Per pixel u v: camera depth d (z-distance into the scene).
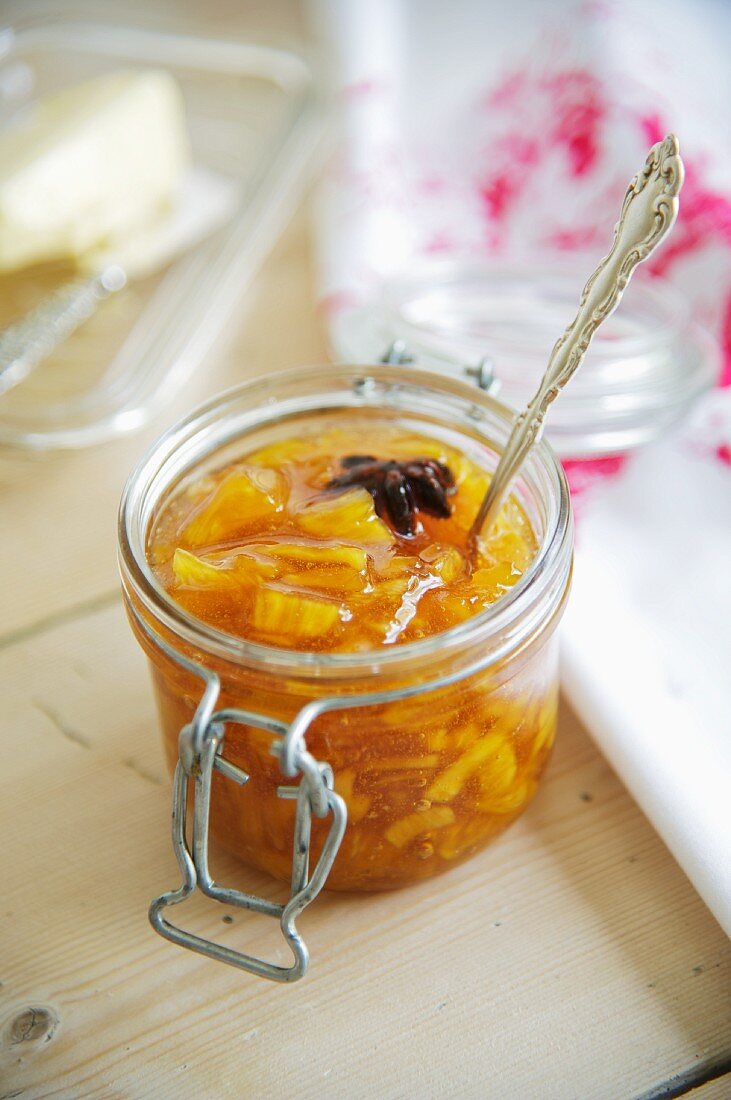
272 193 0.63
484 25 0.70
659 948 0.38
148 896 0.39
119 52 0.75
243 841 0.37
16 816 0.41
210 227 0.62
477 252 0.58
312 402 0.42
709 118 0.59
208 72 0.73
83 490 0.51
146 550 0.38
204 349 0.55
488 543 0.39
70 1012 0.37
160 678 0.36
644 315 0.52
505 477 0.37
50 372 0.55
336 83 0.65
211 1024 0.36
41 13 0.78
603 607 0.44
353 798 0.35
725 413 0.52
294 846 0.33
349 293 0.55
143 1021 0.37
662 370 0.49
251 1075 0.36
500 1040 0.36
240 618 0.36
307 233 0.62
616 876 0.39
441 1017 0.36
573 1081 0.35
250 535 0.38
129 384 0.54
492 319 0.52
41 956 0.38
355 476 0.39
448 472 0.40
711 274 0.55
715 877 0.37
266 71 0.72
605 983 0.37
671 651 0.44
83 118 0.59
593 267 0.54
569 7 0.62
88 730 0.43
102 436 0.51
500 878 0.39
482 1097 0.35
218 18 0.78
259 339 0.56
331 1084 0.35
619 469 0.50
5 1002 0.37
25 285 0.59
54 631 0.46
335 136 0.62
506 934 0.38
